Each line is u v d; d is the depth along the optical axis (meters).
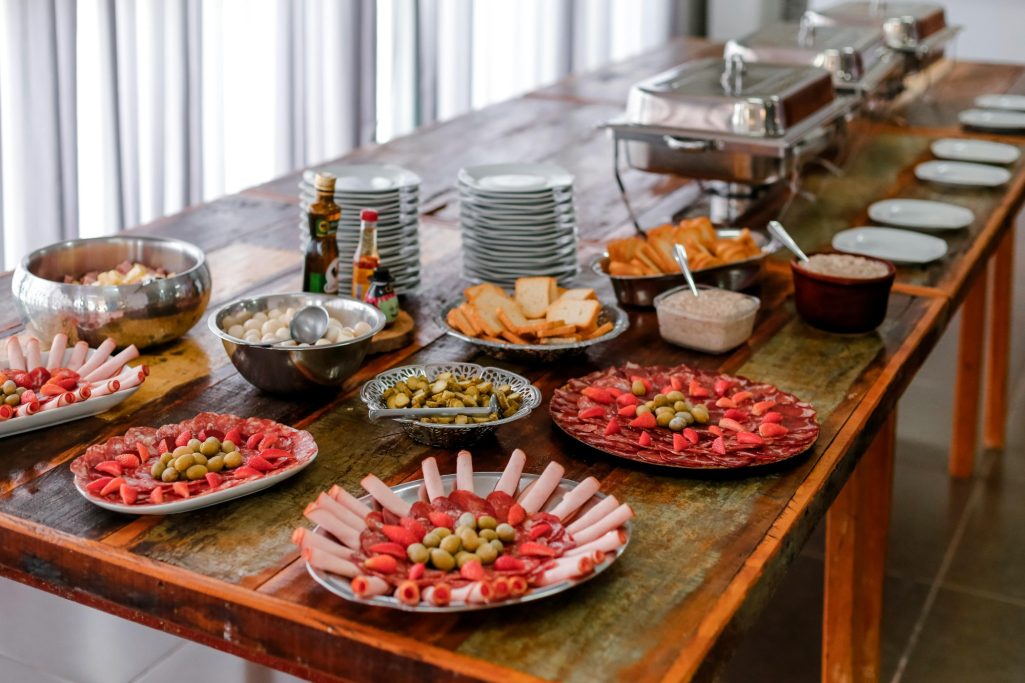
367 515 1.20
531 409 1.48
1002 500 3.19
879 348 1.85
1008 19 6.16
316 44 4.35
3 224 3.31
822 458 1.47
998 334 3.42
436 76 5.02
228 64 4.06
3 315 1.87
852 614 2.15
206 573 1.18
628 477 1.41
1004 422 3.51
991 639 2.57
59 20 3.30
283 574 1.18
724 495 1.37
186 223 2.38
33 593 1.92
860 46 3.19
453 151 2.98
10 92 3.25
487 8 5.42
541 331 1.75
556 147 3.06
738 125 2.31
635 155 2.40
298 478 1.38
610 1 6.10
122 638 1.85
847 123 2.96
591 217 2.53
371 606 1.12
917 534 3.00
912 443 3.52
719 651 1.11
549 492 1.28
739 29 6.84
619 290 2.00
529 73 5.86
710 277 2.00
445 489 1.30
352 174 2.06
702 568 1.21
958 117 3.46
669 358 1.80
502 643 1.07
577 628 1.10
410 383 1.52
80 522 1.27
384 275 1.80
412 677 1.06
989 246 2.44
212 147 3.97
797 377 1.73
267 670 1.81
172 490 1.30
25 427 1.46
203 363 1.72
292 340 1.60
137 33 3.57
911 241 2.32
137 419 1.53
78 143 3.50
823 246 2.35
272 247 2.25
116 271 1.79
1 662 1.78
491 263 2.03
